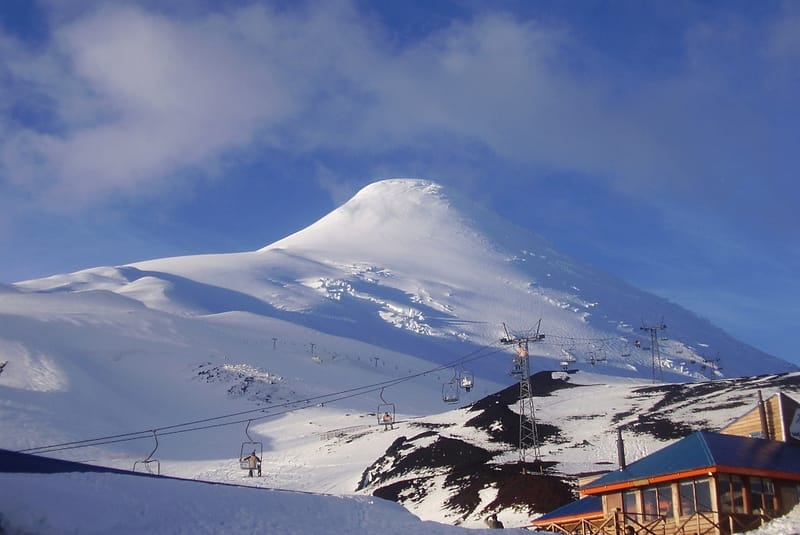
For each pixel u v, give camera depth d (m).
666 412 91.12
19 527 23.86
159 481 30.12
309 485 88.62
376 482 82.50
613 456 76.19
